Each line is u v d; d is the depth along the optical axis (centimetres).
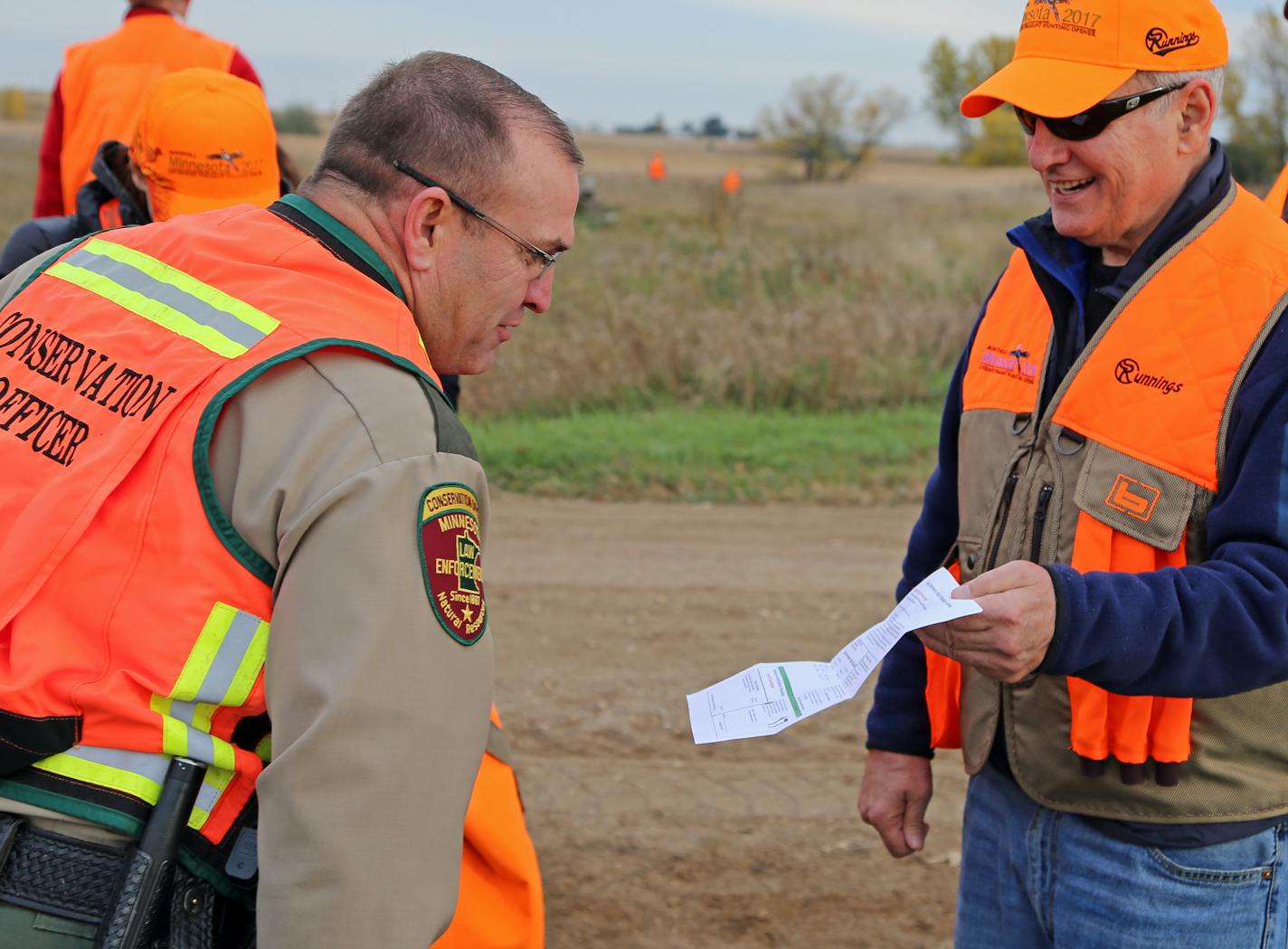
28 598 154
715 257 1753
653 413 994
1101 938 210
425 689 148
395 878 145
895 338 1131
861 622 593
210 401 155
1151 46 195
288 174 355
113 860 155
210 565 153
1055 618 180
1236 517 189
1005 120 7412
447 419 162
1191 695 187
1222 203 201
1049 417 210
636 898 354
